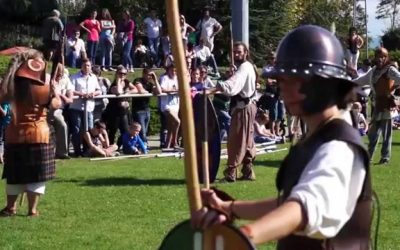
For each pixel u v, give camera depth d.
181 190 10.24
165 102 16.02
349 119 2.60
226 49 33.16
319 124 2.53
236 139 10.80
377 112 13.11
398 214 8.55
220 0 33.69
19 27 35.19
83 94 14.68
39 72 8.07
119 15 35.72
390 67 12.88
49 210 8.74
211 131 9.44
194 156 2.43
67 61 23.67
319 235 2.28
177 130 16.03
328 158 2.37
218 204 2.75
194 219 2.25
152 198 9.59
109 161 14.01
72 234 7.56
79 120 14.75
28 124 8.15
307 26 2.62
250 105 10.73
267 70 2.60
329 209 2.27
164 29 28.75
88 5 36.84
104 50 24.11
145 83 16.00
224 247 2.21
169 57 17.17
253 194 9.91
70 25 23.89
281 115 17.36
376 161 13.64
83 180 11.16
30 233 7.58
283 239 2.54
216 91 10.16
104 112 15.38
